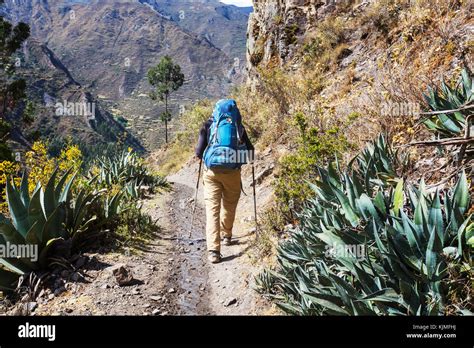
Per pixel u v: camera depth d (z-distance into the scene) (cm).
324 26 1385
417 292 265
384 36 1102
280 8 1809
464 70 485
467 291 268
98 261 517
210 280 507
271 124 1189
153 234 663
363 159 505
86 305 417
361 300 270
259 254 522
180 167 2123
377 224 328
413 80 639
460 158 398
